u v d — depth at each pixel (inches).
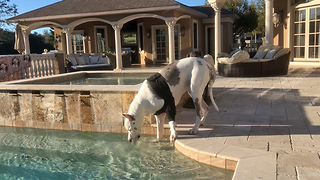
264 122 170.9
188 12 567.5
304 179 97.3
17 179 124.8
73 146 165.0
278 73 365.7
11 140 181.0
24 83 241.9
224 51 677.9
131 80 295.3
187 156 136.3
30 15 619.5
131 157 142.6
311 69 424.2
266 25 451.2
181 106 224.2
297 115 183.2
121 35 761.6
